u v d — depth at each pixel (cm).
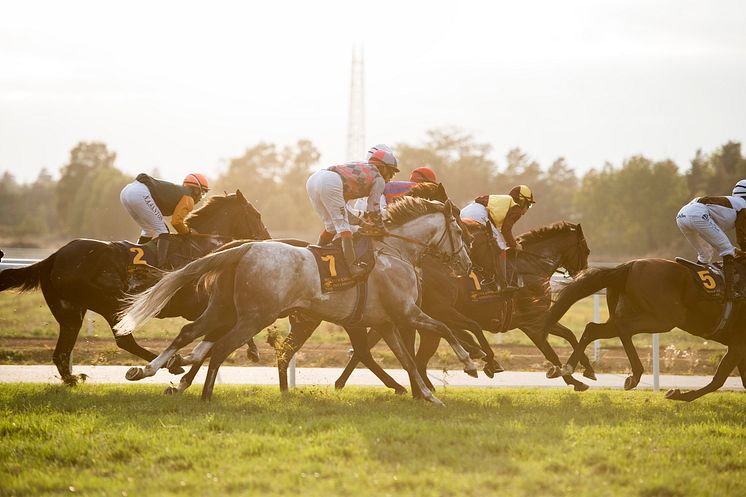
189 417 846
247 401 957
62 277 1052
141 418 840
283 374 1096
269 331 1106
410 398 1025
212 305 955
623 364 1571
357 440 753
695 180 8175
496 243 1122
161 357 936
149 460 695
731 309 1055
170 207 1133
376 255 973
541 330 1134
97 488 626
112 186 10150
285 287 916
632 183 7406
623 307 1095
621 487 646
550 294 1198
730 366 1072
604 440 780
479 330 1085
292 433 779
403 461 693
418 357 1107
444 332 982
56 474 661
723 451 761
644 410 970
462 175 9994
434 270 1080
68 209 12225
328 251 952
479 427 819
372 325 988
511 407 971
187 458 693
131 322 905
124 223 10181
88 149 12556
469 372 982
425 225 1011
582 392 1158
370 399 1008
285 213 10925
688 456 738
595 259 7075
